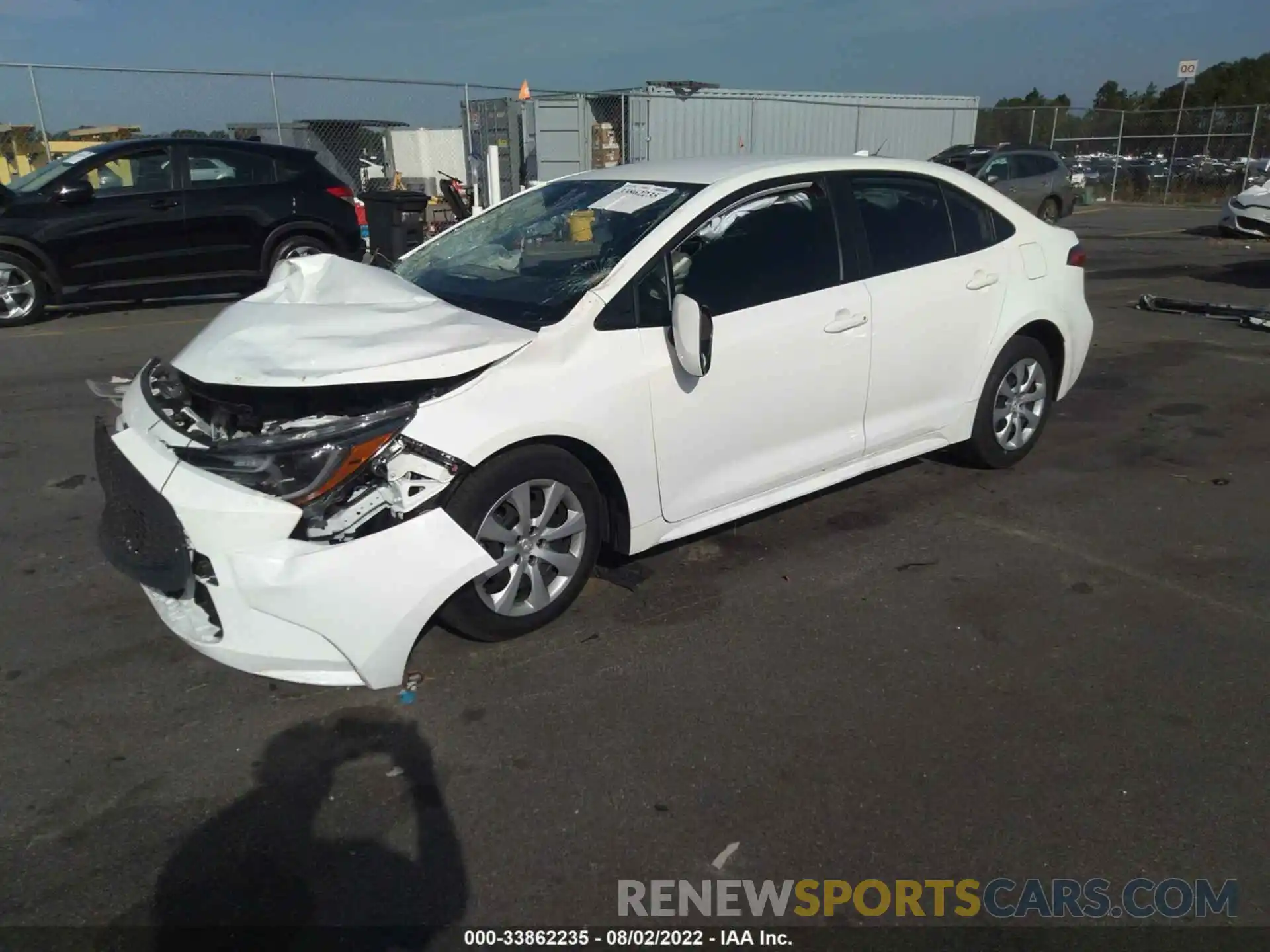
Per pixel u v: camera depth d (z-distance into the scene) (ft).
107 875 8.39
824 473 14.64
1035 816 9.02
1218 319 31.63
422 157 56.70
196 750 10.04
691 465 12.87
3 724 10.48
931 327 15.25
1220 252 50.96
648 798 9.28
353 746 10.10
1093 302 35.24
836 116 73.05
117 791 9.44
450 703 10.81
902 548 14.62
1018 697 10.86
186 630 10.61
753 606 12.90
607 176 15.11
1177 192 93.04
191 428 10.87
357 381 10.20
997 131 93.50
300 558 9.80
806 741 10.10
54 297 32.78
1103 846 8.66
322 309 11.71
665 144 63.46
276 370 10.35
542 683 11.16
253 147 34.71
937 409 15.92
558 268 13.02
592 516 12.13
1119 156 96.94
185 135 42.47
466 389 10.84
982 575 13.76
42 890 8.23
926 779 9.52
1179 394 22.86
